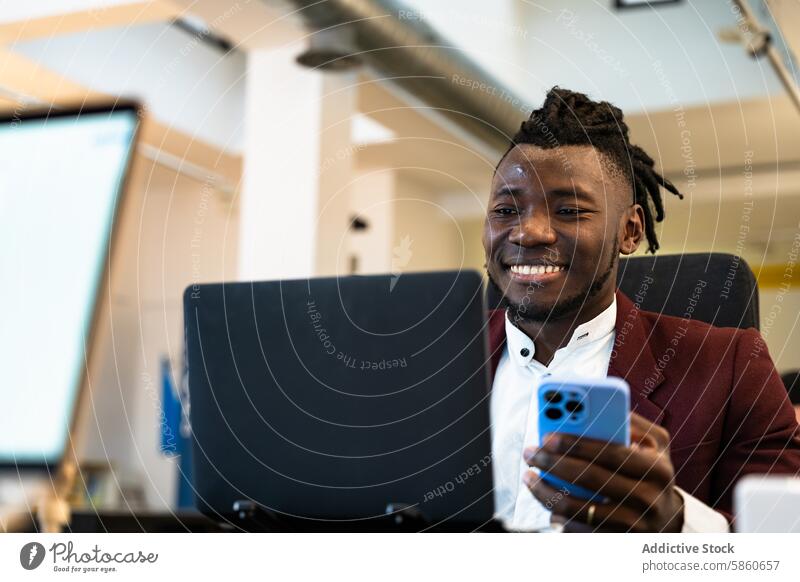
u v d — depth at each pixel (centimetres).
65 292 50
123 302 290
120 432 257
